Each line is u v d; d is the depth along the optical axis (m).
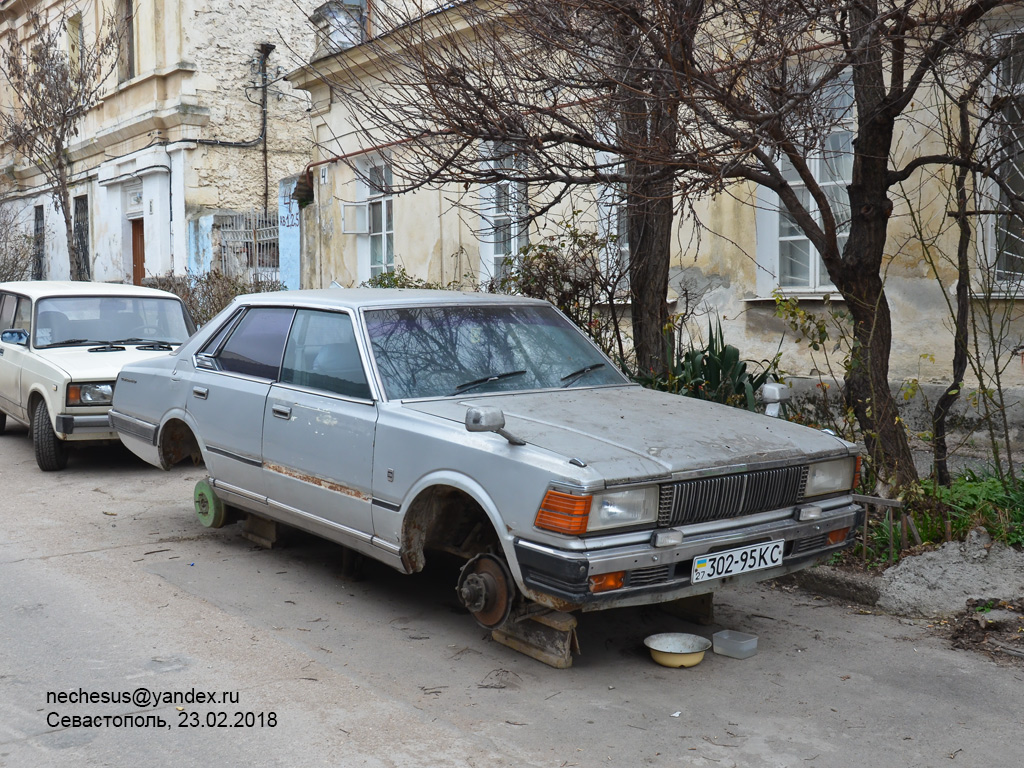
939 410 6.16
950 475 6.33
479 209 12.71
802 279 9.63
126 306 9.97
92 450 10.13
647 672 4.39
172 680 4.21
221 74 20.48
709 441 4.43
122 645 4.62
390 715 3.89
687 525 4.19
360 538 4.95
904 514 5.55
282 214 17.52
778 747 3.65
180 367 6.52
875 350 6.05
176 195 20.42
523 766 3.47
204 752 3.56
